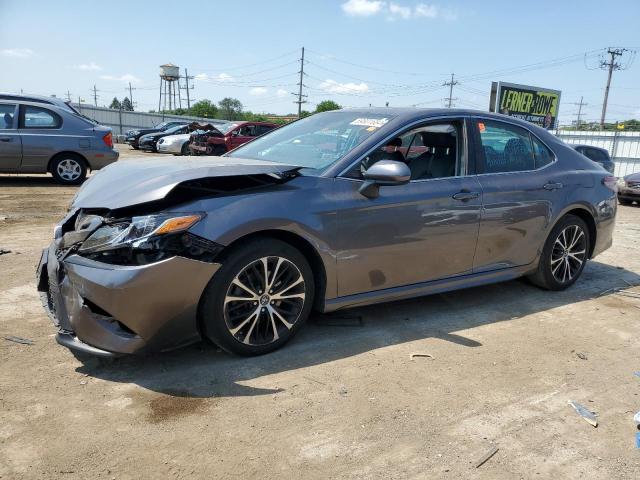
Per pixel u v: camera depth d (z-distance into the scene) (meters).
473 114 4.38
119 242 2.90
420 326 4.05
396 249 3.76
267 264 3.26
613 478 2.39
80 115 11.79
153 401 2.85
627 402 3.06
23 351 3.35
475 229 4.16
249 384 3.06
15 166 10.62
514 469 2.42
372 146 3.75
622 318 4.43
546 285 4.98
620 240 8.05
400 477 2.34
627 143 33.31
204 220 3.02
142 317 2.89
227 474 2.31
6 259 5.37
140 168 3.46
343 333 3.84
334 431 2.65
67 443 2.47
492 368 3.40
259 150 4.29
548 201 4.64
